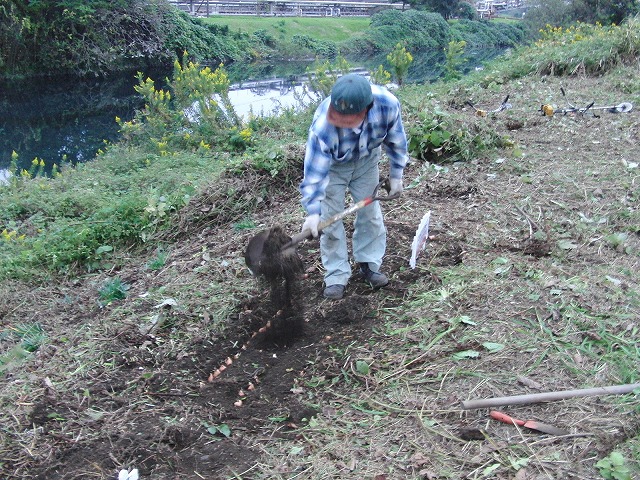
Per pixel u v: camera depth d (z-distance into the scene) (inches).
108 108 762.2
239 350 168.2
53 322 192.5
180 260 223.9
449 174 270.4
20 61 912.3
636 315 157.8
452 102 450.9
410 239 208.4
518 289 171.8
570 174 261.7
